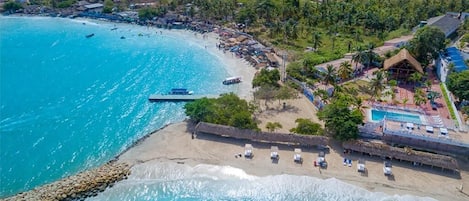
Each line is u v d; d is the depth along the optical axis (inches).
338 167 3358.8
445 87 4746.6
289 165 3390.7
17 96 4923.7
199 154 3575.3
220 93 4985.2
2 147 3828.7
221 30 7623.0
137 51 6624.0
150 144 3777.1
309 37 6953.7
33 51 6624.0
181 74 5664.4
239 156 3516.2
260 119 4195.4
